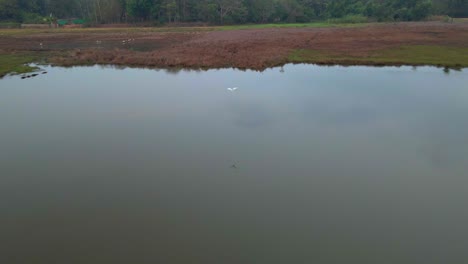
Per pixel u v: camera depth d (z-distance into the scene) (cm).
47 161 1486
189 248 977
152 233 1041
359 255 955
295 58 3512
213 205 1181
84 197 1230
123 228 1064
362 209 1153
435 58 3303
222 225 1078
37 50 4594
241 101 2195
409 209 1148
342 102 2127
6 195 1243
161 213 1137
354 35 5256
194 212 1142
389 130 1711
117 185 1305
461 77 2664
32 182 1325
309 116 1916
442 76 2712
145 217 1116
